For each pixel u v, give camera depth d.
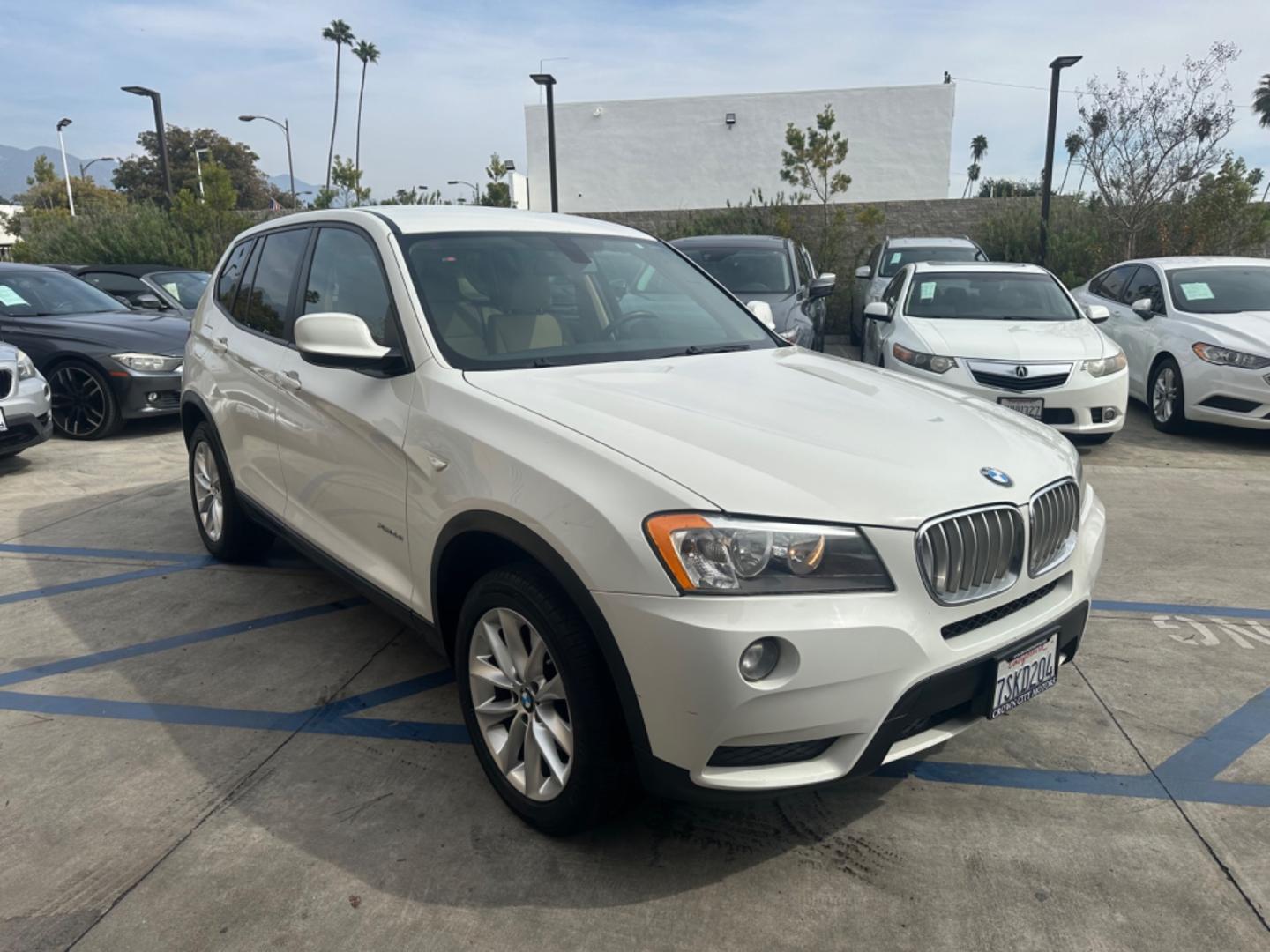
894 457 2.46
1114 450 7.75
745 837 2.64
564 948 2.22
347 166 26.00
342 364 3.01
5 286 8.86
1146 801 2.81
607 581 2.18
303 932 2.27
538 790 2.57
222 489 4.57
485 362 3.01
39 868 2.51
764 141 29.80
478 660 2.71
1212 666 3.71
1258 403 7.54
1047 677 2.62
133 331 8.50
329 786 2.88
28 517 5.84
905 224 18.41
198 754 3.08
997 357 7.11
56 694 3.51
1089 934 2.25
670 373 3.09
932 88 28.83
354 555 3.38
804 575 2.14
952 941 2.24
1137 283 9.53
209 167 19.14
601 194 30.91
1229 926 2.28
